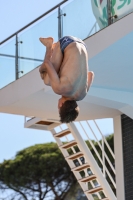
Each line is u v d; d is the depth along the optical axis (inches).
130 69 543.2
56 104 613.3
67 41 335.6
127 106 590.9
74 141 699.4
